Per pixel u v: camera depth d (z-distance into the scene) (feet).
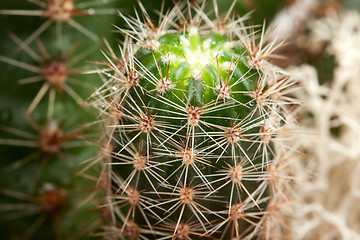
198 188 0.53
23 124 0.54
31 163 0.55
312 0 0.75
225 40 0.57
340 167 0.70
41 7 0.55
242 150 0.53
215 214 0.54
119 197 0.55
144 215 0.54
